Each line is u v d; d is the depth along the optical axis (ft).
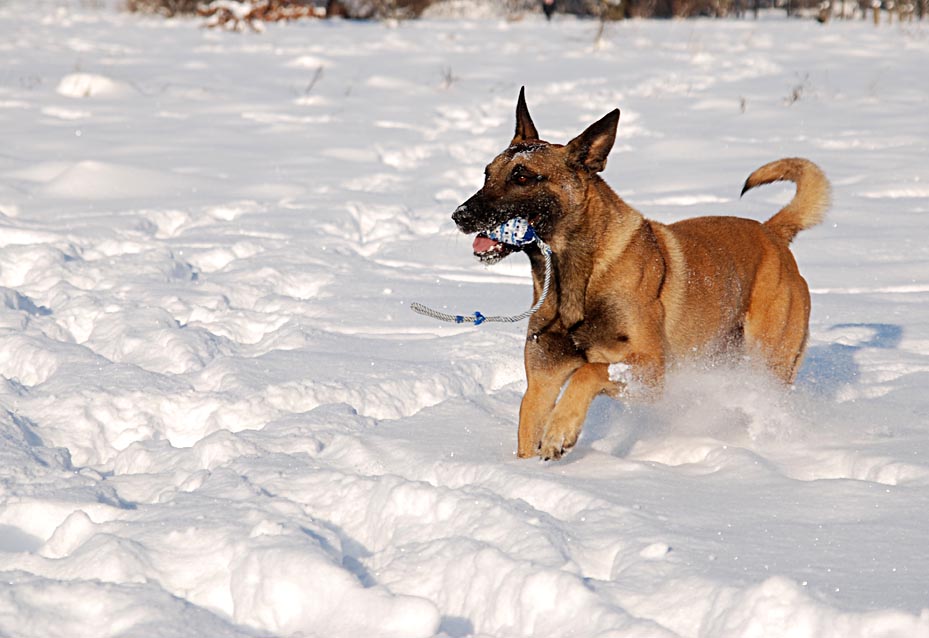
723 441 25.71
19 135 71.87
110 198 55.36
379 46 151.64
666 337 26.58
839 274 42.57
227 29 177.27
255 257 44.78
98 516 21.71
